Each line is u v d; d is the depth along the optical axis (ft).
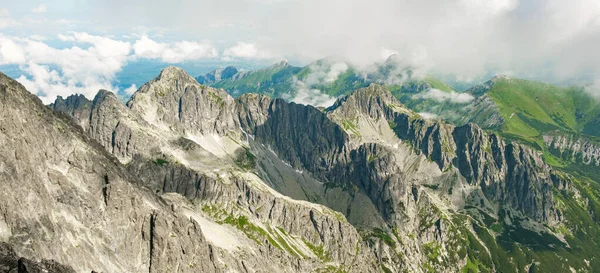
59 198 569.23
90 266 540.11
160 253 647.15
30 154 555.28
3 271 396.78
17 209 495.82
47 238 506.48
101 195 626.23
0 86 566.77
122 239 620.90
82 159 634.02
